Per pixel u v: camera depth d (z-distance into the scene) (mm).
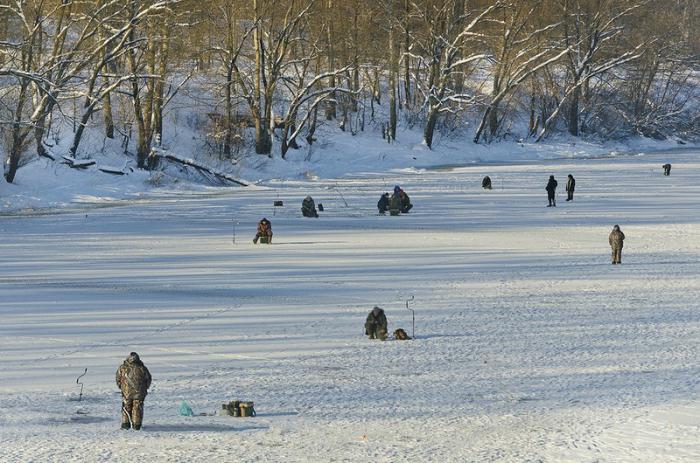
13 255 75125
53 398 35406
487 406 34188
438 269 67688
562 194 126062
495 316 51406
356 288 59875
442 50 195250
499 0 187625
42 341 44969
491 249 78375
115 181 135750
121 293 58062
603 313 52312
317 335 46594
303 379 38281
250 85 169625
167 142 161500
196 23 141250
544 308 53750
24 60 123812
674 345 44344
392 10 187875
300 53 185625
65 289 59406
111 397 35656
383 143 191000
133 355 31875
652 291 59469
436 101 191625
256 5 158875
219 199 124750
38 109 126312
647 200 118188
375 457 28250
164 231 91438
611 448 28906
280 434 30750
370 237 85938
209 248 78875
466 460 27922
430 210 109312
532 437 30234
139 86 153875
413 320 47625
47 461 27922
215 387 37000
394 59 188750
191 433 30828
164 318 50531
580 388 36750
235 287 60094
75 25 148625
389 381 37938
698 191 129125
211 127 165000
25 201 117500
